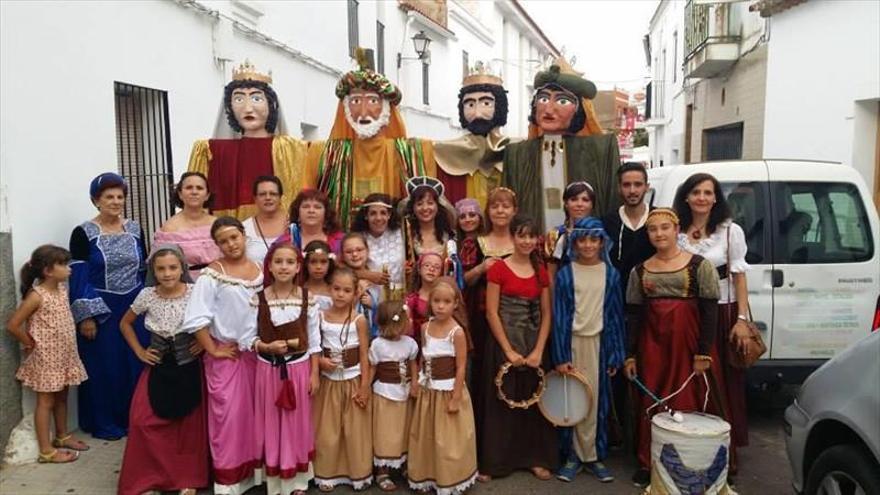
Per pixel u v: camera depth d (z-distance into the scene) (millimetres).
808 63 9211
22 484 4266
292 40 9883
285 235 4551
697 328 4113
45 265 4453
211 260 4863
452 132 19938
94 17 5410
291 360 4078
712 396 4148
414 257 4621
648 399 4184
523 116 29094
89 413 4984
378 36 14453
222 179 5383
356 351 4234
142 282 5055
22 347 4586
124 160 6152
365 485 4254
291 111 9867
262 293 4113
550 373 4352
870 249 5016
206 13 7258
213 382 4086
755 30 11125
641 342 4277
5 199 4477
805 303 4953
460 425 4113
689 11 14094
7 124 4508
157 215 6453
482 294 4523
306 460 4148
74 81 5168
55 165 4957
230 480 4086
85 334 4801
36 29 4766
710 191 4250
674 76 20328
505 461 4371
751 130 11297
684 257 4145
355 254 4359
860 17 8305
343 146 5344
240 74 5516
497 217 4523
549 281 4379
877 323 4359
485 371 4387
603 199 5109
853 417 3109
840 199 5090
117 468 4492
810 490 3438
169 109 6578
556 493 4184
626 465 4559
